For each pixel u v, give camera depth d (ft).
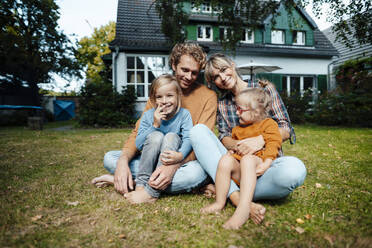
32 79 33.30
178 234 4.15
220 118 7.00
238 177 5.21
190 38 37.68
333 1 23.75
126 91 30.19
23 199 5.71
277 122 6.12
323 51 40.96
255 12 28.71
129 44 32.12
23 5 37.04
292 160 4.67
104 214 4.90
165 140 5.66
